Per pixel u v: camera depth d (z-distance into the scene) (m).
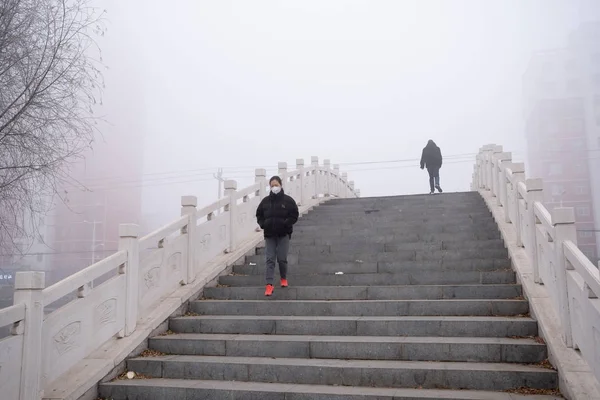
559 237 5.59
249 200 11.27
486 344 5.71
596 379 4.64
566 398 4.74
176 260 8.16
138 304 7.05
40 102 6.97
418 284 8.00
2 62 6.78
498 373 5.19
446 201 14.20
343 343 6.16
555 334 5.59
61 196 7.51
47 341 5.38
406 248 9.68
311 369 5.71
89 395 5.66
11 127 6.81
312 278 8.45
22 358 4.98
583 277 4.81
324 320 6.78
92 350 6.05
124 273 6.77
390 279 8.12
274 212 8.05
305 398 5.21
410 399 4.93
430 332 6.37
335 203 16.23
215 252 9.48
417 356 5.89
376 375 5.50
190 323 7.29
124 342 6.53
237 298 8.21
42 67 7.00
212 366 6.04
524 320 6.15
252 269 9.36
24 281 5.11
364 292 7.65
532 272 7.28
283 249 8.08
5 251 7.49
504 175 10.17
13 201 7.07
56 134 7.23
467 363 5.64
